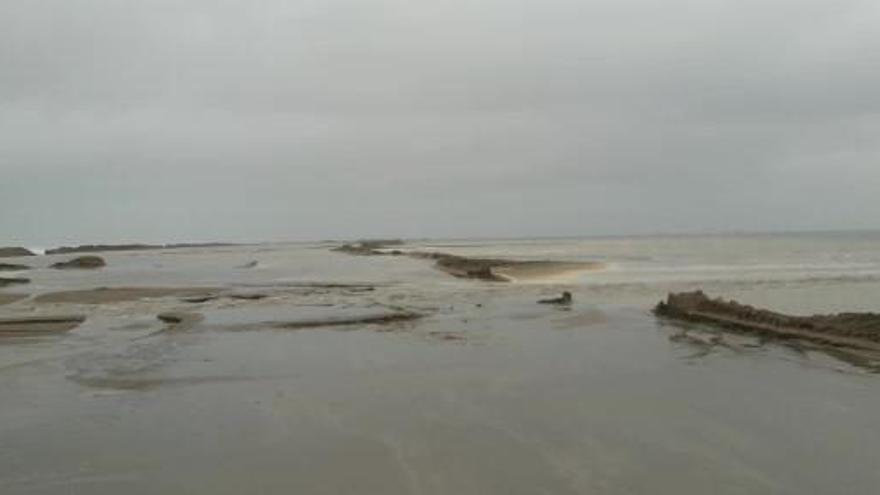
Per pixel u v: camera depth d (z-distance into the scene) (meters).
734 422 11.75
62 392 14.66
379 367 16.78
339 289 39.09
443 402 13.34
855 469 9.56
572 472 9.52
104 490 9.27
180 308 29.86
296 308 29.33
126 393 14.52
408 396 13.88
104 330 23.50
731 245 119.62
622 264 60.78
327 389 14.60
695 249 101.56
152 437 11.49
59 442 11.31
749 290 35.19
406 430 11.58
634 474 9.41
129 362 17.75
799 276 44.06
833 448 10.40
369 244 194.25
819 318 20.84
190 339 21.45
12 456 10.66
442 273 54.25
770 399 13.23
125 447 11.00
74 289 40.75
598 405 12.94
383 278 48.81
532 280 44.44
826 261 62.53
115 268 72.12
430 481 9.29
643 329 22.50
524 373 15.81
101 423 12.36
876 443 10.61
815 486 8.98
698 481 9.16
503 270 54.19
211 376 16.02
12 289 41.72
